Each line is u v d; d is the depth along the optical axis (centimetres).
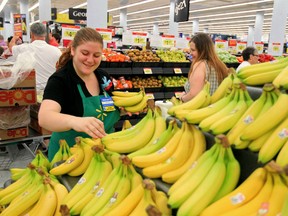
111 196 112
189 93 304
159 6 1861
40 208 126
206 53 301
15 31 1209
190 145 118
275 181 87
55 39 671
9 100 308
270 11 1769
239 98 120
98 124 146
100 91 213
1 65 327
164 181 113
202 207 91
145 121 145
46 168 160
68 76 193
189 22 2464
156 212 76
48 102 180
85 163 148
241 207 88
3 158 396
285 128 97
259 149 101
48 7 1352
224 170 98
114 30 939
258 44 873
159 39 600
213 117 116
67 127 154
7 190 150
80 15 1111
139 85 508
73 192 128
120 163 117
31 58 323
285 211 77
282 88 107
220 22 2419
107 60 473
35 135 349
